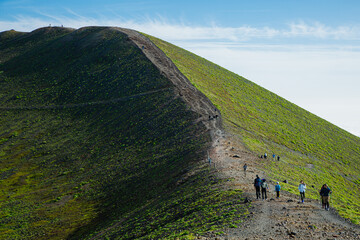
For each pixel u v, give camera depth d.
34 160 83.50
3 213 58.28
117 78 120.19
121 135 84.94
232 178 37.44
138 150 74.00
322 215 23.61
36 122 105.81
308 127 118.06
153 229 29.80
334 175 73.69
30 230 50.53
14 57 170.25
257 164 49.31
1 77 148.62
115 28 171.62
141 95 103.75
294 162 70.00
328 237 18.09
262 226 20.47
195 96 99.56
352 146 113.50
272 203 26.56
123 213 45.84
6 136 98.69
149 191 49.34
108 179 64.75
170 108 90.25
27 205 60.88
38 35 197.38
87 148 83.69
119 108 100.44
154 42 154.25
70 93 121.12
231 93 121.25
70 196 62.06
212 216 25.31
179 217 29.45
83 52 152.00
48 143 91.50
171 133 76.12
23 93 129.62
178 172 50.25
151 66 121.94
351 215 24.23
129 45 143.25
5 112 115.75
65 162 79.56
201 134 69.81
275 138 88.31
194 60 152.50
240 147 60.38
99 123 95.81
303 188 28.11
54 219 53.31
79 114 105.19
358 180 76.81
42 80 138.38
